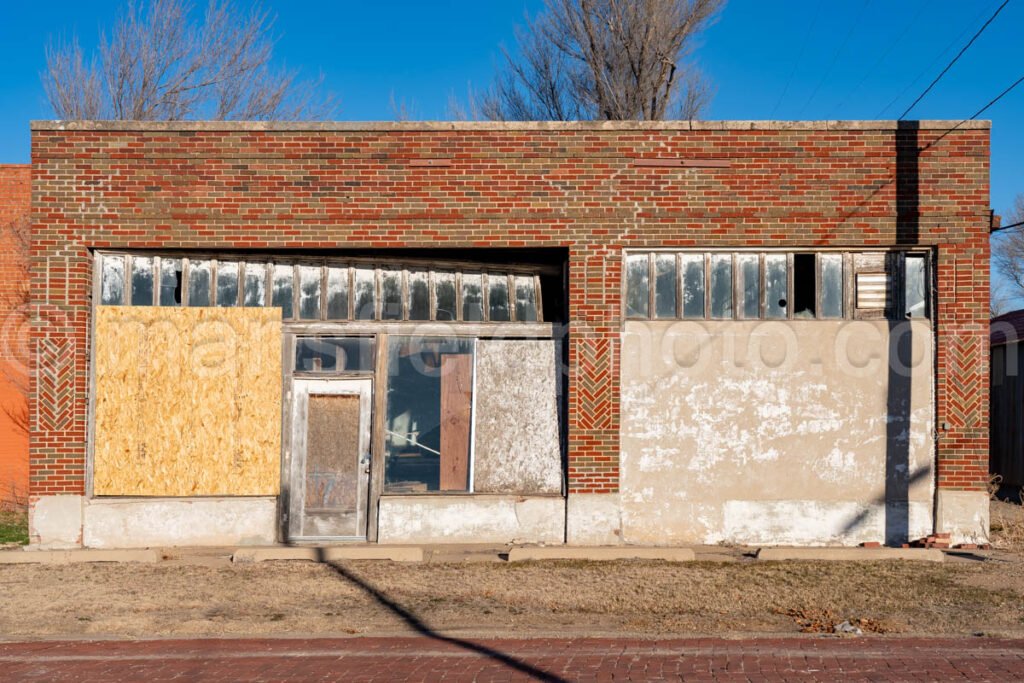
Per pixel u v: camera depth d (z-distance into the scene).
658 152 14.27
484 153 14.28
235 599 11.27
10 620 10.41
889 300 14.32
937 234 14.16
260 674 8.38
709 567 12.73
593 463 14.19
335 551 13.40
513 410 14.62
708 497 14.24
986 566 12.72
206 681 8.18
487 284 14.75
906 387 14.24
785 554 13.33
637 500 14.22
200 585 11.92
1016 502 19.25
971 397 14.11
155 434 14.17
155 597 11.38
